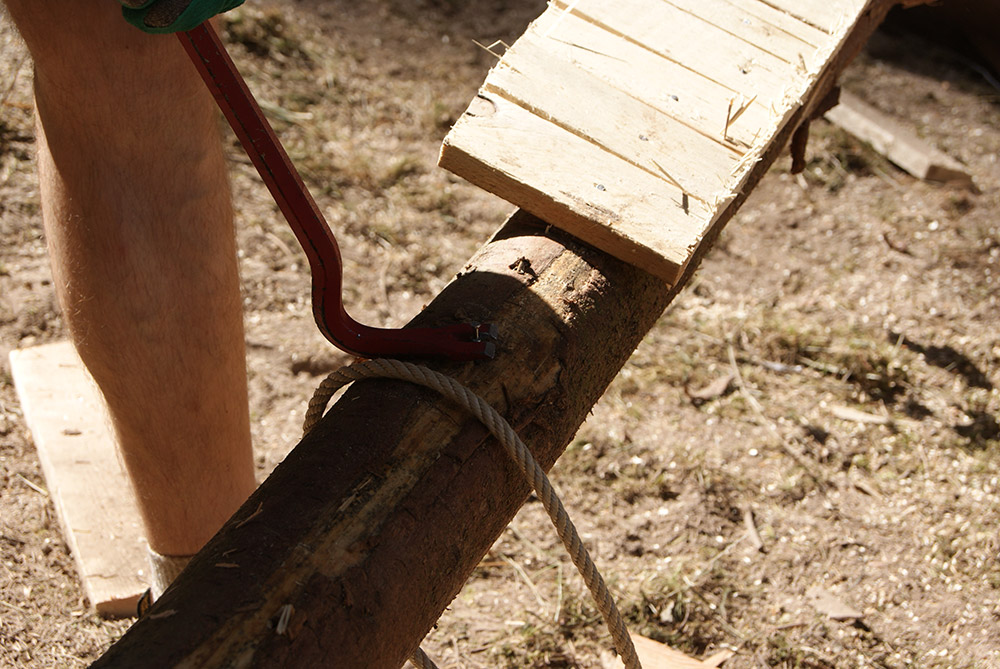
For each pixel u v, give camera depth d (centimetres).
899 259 445
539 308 178
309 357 361
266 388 348
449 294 182
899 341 399
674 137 208
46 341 343
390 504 140
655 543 313
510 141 197
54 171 186
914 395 377
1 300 353
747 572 306
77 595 273
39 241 379
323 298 163
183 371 204
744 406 364
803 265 437
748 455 346
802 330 399
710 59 234
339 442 147
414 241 420
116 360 200
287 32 515
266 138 158
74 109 178
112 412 212
